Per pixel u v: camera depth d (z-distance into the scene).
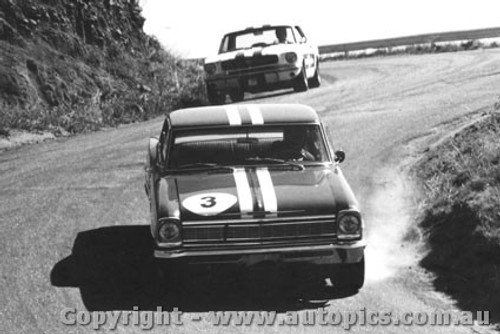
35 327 8.97
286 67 26.70
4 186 16.42
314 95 26.91
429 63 35.22
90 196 15.16
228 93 27.98
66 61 28.05
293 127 11.06
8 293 10.07
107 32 31.69
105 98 28.08
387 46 53.28
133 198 14.91
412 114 20.95
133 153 19.30
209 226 9.54
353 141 18.75
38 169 18.05
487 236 11.07
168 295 9.96
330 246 9.63
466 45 46.44
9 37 26.86
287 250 9.57
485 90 23.16
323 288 10.30
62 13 29.69
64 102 26.28
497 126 15.79
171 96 28.95
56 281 10.48
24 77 25.62
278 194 9.85
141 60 32.56
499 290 9.91
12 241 12.32
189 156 10.77
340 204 9.74
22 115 23.97
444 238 11.91
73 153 19.94
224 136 10.94
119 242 12.22
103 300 9.78
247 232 9.59
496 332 8.95
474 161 14.10
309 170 10.69
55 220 13.51
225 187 10.08
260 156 10.85
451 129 18.25
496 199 11.96
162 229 9.53
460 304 9.89
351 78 32.84
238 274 10.61
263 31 28.08
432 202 13.50
